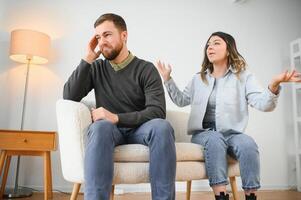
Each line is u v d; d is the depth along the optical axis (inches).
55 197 84.8
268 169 109.2
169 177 40.8
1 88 98.1
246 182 50.8
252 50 116.0
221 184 49.6
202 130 60.9
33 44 88.7
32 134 77.9
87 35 105.5
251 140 52.6
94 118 43.6
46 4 104.6
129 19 109.5
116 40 52.7
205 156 52.1
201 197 88.3
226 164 51.8
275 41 118.3
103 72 56.0
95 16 107.1
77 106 47.8
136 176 44.7
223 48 61.9
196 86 65.6
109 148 39.6
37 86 100.0
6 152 78.0
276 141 111.2
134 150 45.4
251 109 111.4
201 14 114.7
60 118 49.3
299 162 105.4
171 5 113.2
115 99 53.3
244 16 117.6
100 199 37.6
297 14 121.5
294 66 112.3
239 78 60.7
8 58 99.8
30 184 95.0
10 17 101.8
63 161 49.9
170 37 111.2
